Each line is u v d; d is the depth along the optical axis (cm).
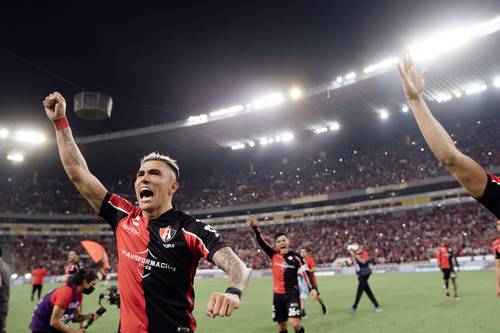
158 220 281
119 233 288
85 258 5269
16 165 5412
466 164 214
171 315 251
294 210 5353
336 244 4484
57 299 546
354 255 1176
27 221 5438
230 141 5084
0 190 5641
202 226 268
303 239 4822
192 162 5956
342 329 884
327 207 5138
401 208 4603
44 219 5500
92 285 587
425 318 966
